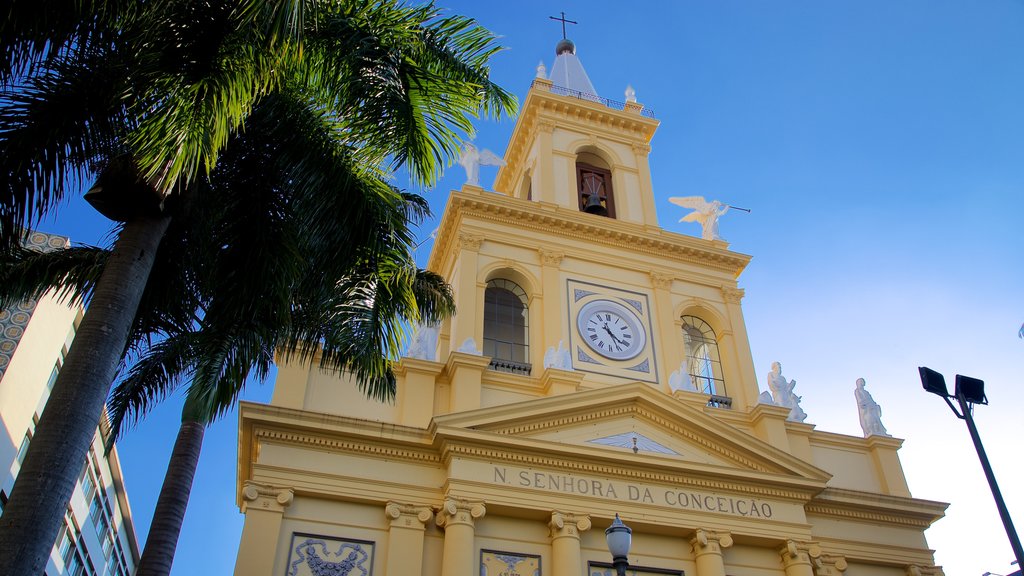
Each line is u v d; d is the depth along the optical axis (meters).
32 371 26.33
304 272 12.62
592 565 17.47
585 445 18.34
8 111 10.03
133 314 9.81
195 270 12.34
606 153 28.53
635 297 24.12
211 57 9.75
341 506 17.23
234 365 12.38
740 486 19.08
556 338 22.22
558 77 31.64
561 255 24.00
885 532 20.53
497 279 24.00
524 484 17.75
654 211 27.25
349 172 11.85
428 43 12.65
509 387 20.55
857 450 22.34
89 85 10.31
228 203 12.12
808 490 19.50
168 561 12.73
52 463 8.41
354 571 16.48
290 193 12.11
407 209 14.60
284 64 10.91
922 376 12.85
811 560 18.77
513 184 30.62
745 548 18.78
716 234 26.78
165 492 13.23
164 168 9.86
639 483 18.58
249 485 16.69
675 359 22.89
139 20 10.09
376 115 11.74
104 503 40.28
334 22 11.74
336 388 18.97
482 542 17.19
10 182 9.70
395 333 13.60
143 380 14.23
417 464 18.02
